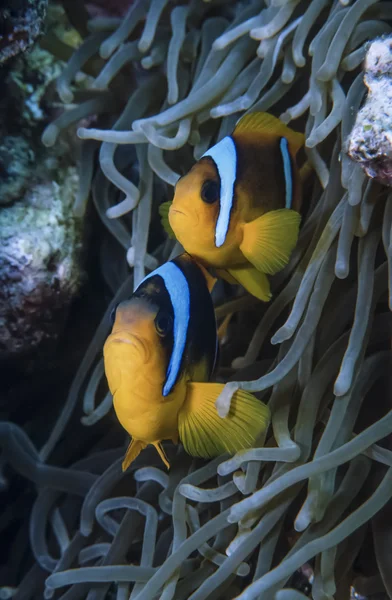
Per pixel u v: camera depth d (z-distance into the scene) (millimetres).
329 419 404
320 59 438
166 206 437
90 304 585
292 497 415
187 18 518
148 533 459
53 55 568
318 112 436
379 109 379
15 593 526
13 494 586
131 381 369
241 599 388
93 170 550
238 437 398
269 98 464
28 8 451
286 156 427
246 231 408
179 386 384
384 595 438
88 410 516
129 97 550
